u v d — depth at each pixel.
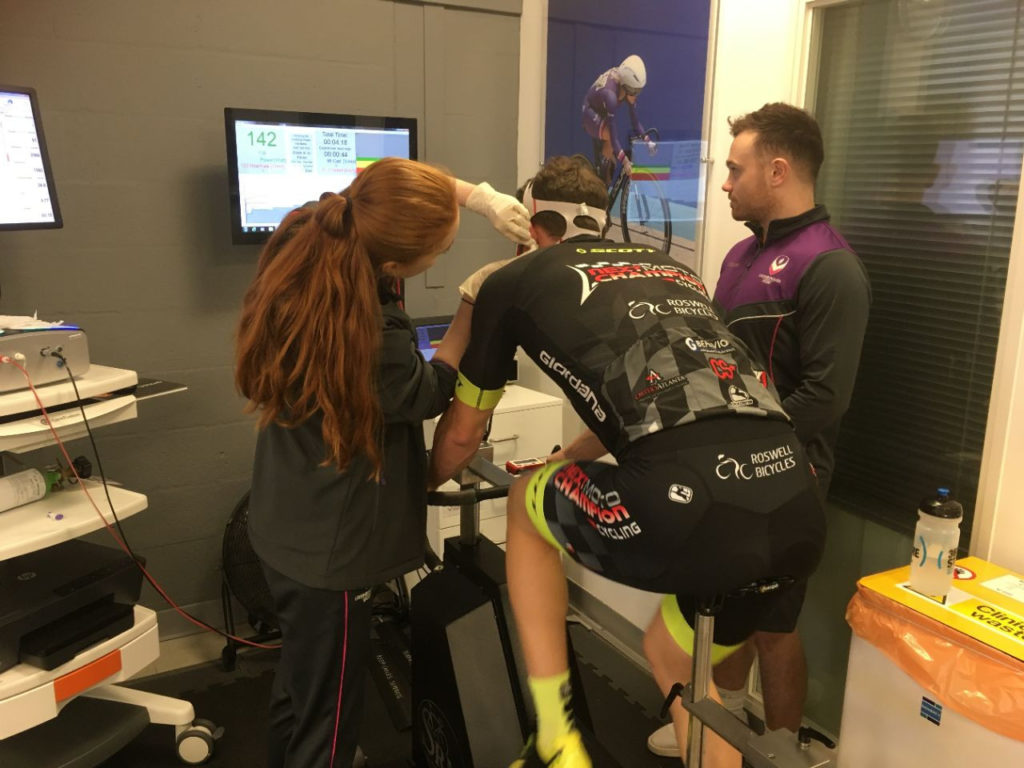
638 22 2.68
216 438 2.93
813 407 1.83
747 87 2.34
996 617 1.56
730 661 2.17
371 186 1.45
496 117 3.27
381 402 1.50
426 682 1.90
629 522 1.27
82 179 2.58
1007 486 1.77
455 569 1.95
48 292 2.58
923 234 1.99
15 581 2.06
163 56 2.63
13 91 2.09
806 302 1.87
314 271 1.43
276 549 1.64
